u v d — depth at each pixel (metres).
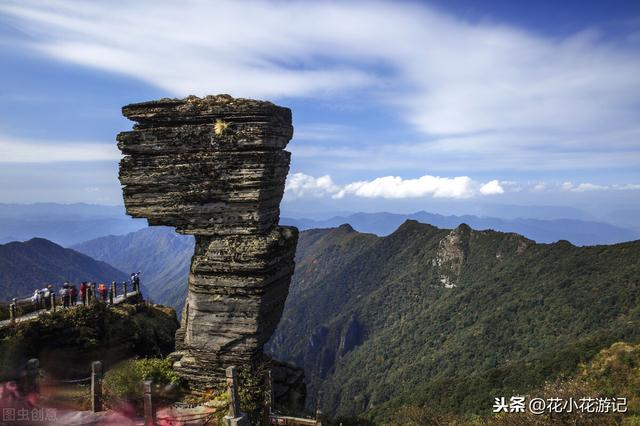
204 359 24.77
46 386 20.59
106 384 22.19
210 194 24.42
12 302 26.41
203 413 20.61
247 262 24.02
